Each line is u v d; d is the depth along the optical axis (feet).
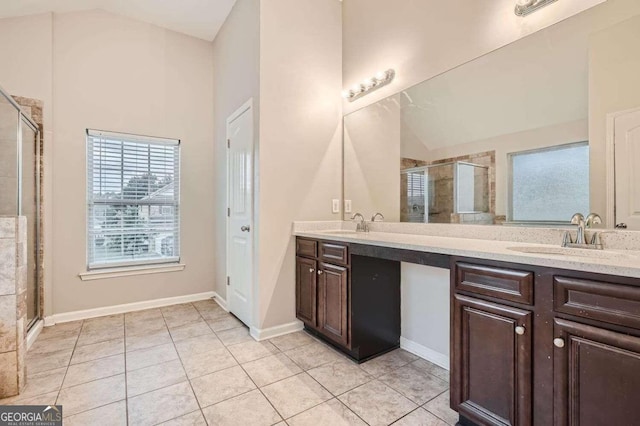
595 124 4.79
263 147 8.18
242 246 9.39
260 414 5.10
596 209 4.77
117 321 9.52
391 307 7.48
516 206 5.69
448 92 6.76
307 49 8.95
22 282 5.90
